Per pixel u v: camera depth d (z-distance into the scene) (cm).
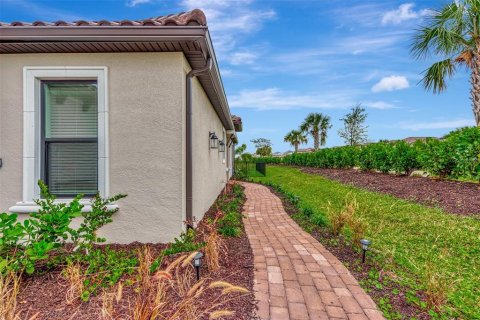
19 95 462
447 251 470
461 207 694
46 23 397
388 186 1020
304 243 505
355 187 1116
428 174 1034
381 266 402
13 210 453
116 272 326
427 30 1017
